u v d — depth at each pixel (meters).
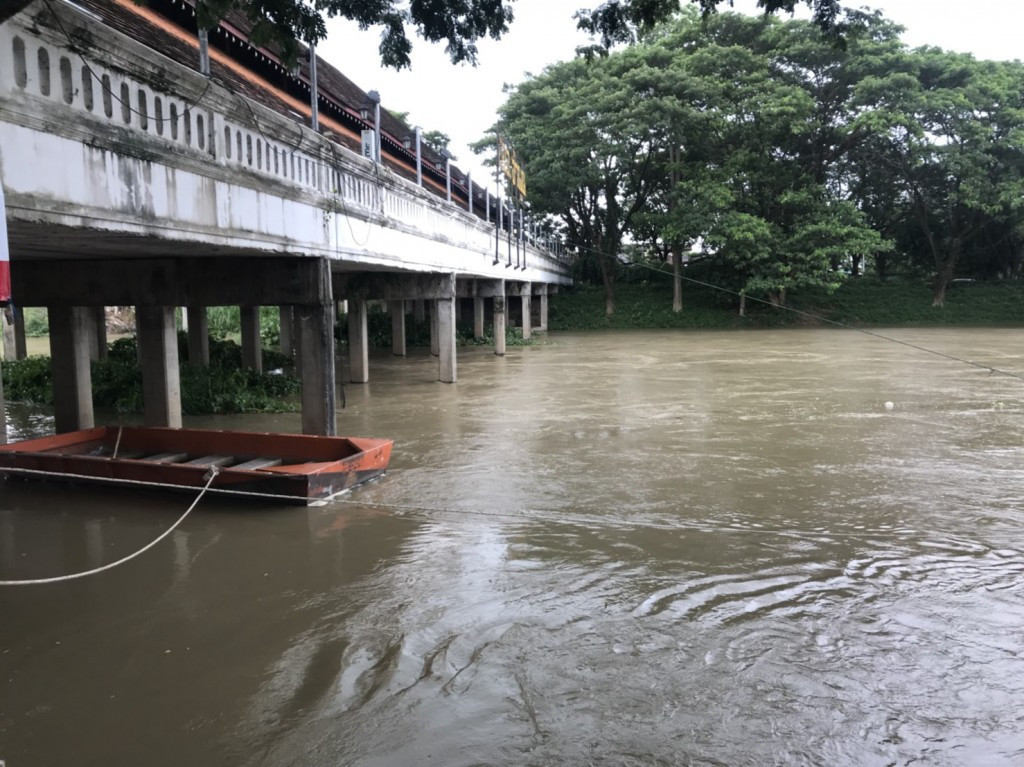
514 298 45.88
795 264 41.66
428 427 13.65
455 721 4.45
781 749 4.20
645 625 5.64
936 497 8.91
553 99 42.25
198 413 15.53
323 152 11.20
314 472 8.55
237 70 12.69
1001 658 5.14
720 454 11.21
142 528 7.89
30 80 6.09
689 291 50.34
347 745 4.23
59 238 7.83
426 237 16.95
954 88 39.59
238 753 4.17
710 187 39.81
